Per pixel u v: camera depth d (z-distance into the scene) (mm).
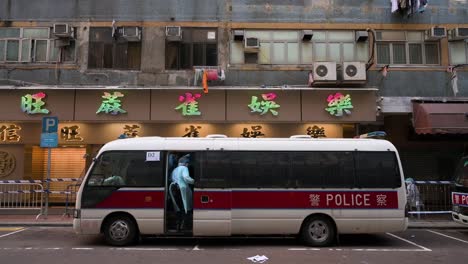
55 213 15430
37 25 16703
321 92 16219
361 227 10438
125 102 16047
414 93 16750
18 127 16844
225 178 10430
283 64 16734
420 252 9844
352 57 16875
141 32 16734
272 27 16844
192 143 10641
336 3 17031
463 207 11906
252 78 16625
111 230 10344
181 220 10492
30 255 9234
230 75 16594
